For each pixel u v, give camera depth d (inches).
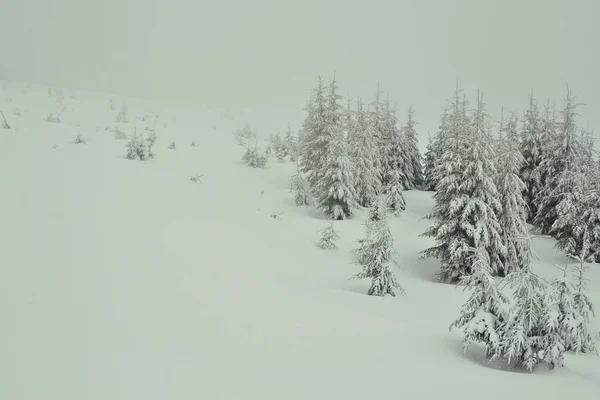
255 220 835.4
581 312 349.7
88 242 398.0
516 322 299.6
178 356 217.5
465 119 887.1
